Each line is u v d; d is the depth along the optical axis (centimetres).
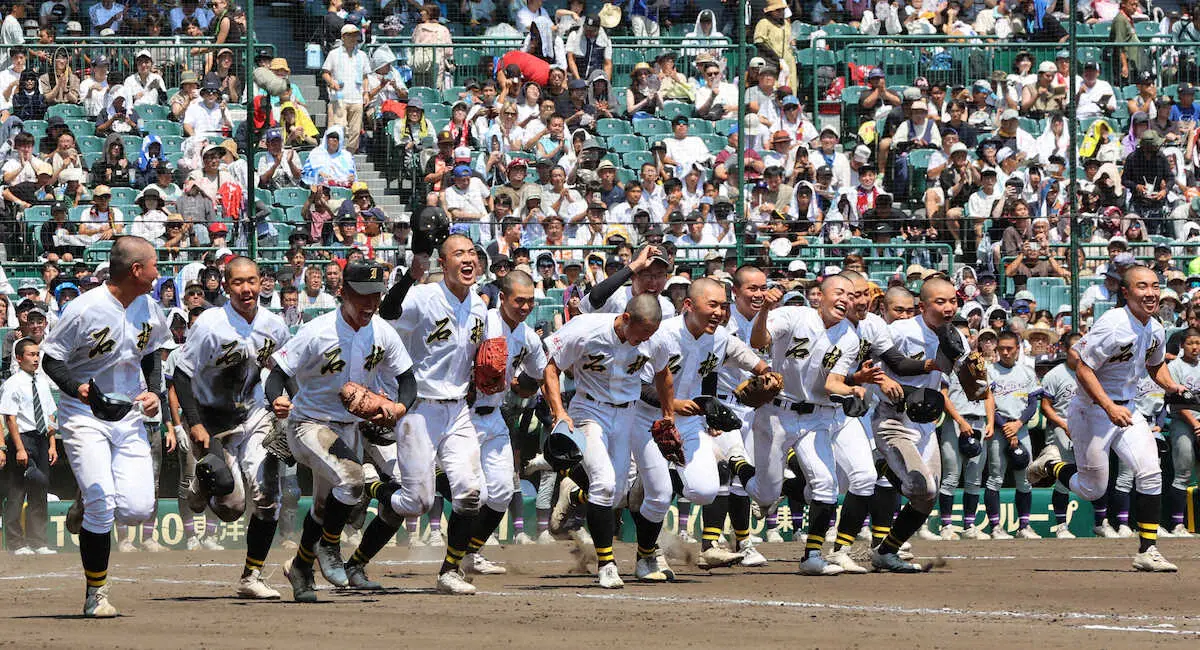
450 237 2614
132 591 2761
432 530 3981
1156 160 5900
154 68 5666
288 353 2441
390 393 2567
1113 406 3114
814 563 3112
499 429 2845
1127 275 3156
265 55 5359
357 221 4953
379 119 5625
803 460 3117
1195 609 2480
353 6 5850
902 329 3070
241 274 2488
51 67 5609
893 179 5859
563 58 6028
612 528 2817
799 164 5684
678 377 2916
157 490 4069
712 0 6347
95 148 5519
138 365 2391
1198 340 4331
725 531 4294
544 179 5425
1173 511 4369
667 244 4741
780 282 4581
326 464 2442
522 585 2872
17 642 1981
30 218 5038
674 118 6044
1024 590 2783
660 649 1933
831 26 6650
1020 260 5288
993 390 4397
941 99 6238
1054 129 6159
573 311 4175
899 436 3114
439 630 2125
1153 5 7094
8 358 4269
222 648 1919
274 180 5209
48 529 3956
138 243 2344
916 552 3812
